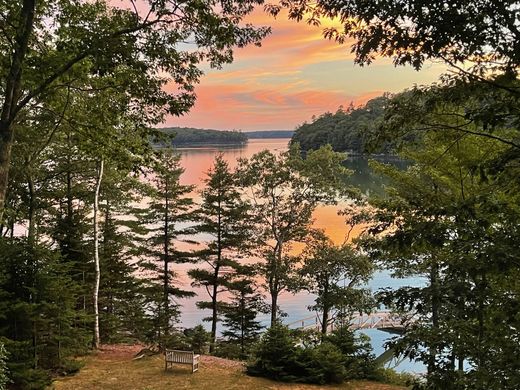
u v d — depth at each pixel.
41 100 9.84
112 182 19.64
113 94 9.86
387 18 4.22
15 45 7.89
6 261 10.79
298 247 34.41
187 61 8.64
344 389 12.51
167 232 22.78
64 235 17.33
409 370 17.81
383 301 5.28
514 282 5.16
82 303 17.98
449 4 3.89
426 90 5.02
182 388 12.06
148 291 21.73
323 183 23.20
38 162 16.89
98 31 7.97
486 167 4.38
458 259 4.57
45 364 12.20
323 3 4.68
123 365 14.29
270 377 13.26
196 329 18.81
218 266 22.66
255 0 7.77
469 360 5.08
